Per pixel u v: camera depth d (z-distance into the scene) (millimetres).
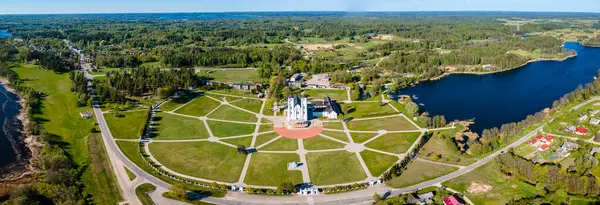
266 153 187125
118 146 192875
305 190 151250
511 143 193625
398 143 197375
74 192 146125
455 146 187875
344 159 180125
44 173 165875
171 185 156125
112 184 156000
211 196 148500
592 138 192875
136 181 158750
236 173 167375
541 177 148500
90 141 198500
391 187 154375
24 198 138625
